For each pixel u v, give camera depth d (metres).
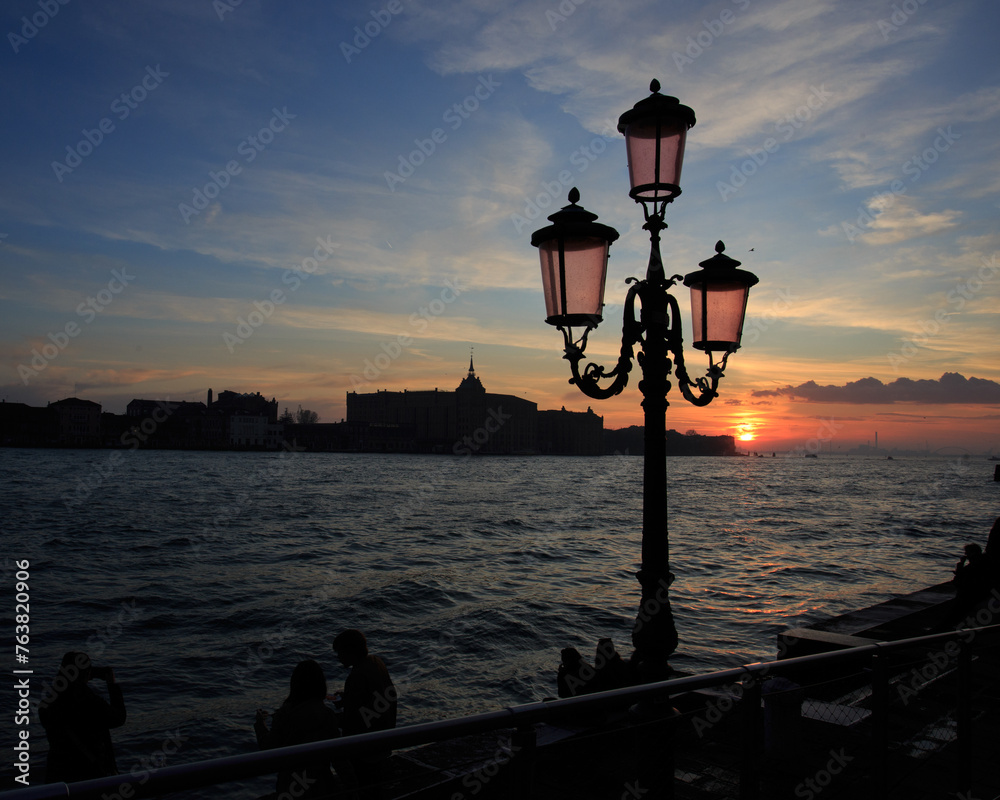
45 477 94.25
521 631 19.05
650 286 5.62
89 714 6.82
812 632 10.27
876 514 61.97
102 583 25.56
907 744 6.14
